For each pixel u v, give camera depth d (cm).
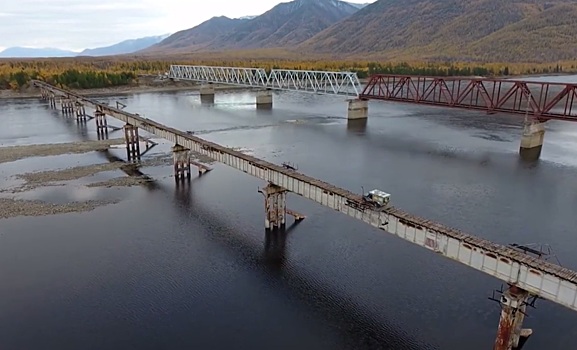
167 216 4934
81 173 6550
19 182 6122
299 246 4219
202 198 5491
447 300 3356
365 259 3972
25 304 3325
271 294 3459
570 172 6675
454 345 2888
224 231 4556
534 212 5103
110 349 2877
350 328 3066
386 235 4416
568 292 2331
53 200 5422
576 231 4594
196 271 3788
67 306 3306
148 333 3022
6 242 4281
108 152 7875
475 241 2812
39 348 2881
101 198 5494
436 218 4919
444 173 6625
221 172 6544
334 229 4556
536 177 6431
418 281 3616
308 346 2898
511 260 2570
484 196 5625
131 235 4453
